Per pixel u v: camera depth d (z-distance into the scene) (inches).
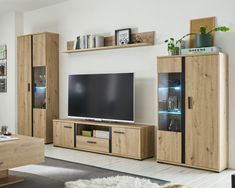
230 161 168.1
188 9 182.4
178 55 171.5
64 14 244.1
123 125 193.0
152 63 196.9
